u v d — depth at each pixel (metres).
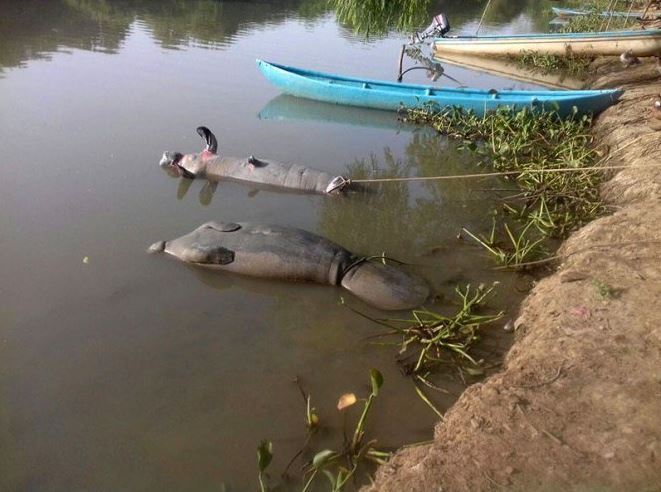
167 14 22.30
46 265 7.00
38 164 9.55
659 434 4.12
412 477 4.06
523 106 12.12
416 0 14.07
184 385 5.41
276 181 9.48
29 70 14.29
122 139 10.76
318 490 4.40
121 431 4.93
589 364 4.87
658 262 6.25
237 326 6.22
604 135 11.13
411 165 10.62
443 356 5.82
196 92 13.68
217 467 4.61
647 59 16.86
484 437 4.27
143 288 6.73
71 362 5.62
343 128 12.34
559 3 34.22
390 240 8.07
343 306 6.60
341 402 4.96
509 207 8.90
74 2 22.62
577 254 6.91
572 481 3.84
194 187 9.42
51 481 4.50
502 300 6.71
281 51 18.06
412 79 16.19
